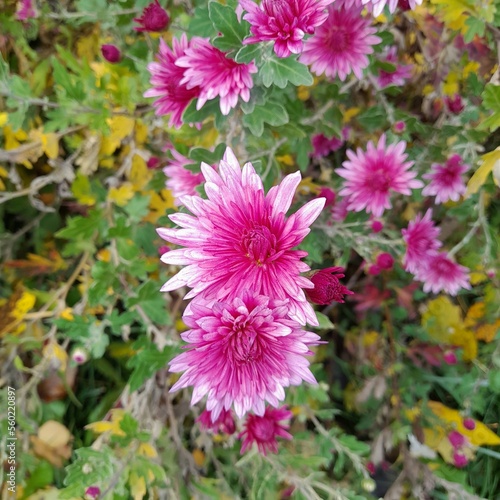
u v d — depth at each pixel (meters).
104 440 0.35
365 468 0.35
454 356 0.39
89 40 0.42
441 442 0.39
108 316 0.35
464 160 0.35
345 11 0.30
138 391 0.38
